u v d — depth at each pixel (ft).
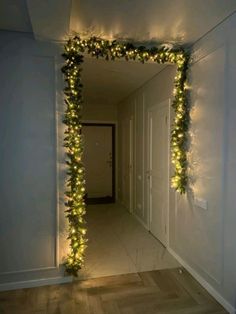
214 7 6.34
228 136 6.79
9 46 7.49
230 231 6.77
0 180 7.60
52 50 7.74
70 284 8.11
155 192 12.20
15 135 7.63
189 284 8.17
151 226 12.78
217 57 7.23
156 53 8.52
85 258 9.98
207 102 7.73
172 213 10.33
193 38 8.07
